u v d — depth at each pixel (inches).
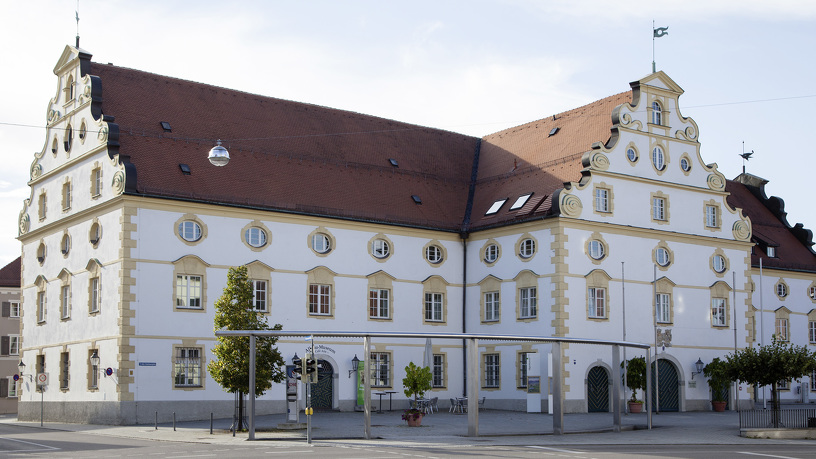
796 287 2910.9
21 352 2434.8
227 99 2351.1
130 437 1630.2
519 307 2298.2
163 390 2000.5
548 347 2194.9
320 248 2250.2
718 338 2469.2
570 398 2177.7
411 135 2645.2
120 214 1999.3
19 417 2416.3
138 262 1991.9
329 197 2290.8
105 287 2044.8
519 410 2269.9
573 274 2207.2
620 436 1627.7
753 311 2564.0
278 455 1222.3
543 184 2353.6
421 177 2534.5
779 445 1503.4
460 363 2433.6
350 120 2556.6
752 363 1804.9
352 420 1950.1
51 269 2306.8
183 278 2050.9
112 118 2081.7
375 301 2317.9
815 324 2942.9
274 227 2178.9
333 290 2247.8
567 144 2420.0
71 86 2274.9
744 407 2468.0
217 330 1697.8
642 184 2359.7
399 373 2335.1
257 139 2299.5
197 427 1825.8
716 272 2493.8
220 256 2095.2
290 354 2175.2
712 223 2514.8
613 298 2274.9
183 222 2058.3
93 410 2058.3
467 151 2731.3
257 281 2144.4
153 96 2224.4
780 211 3061.0
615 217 2297.0
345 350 2258.9
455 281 2445.9
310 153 2373.3
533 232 2269.9
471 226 2445.9
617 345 1738.4
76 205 2201.0
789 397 2810.0
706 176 2504.9
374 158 2493.8
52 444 1467.8
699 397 2407.7
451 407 2269.9
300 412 2170.3
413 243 2391.7
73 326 2177.7
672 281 2391.7
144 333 1987.0
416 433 1626.5
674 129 2444.6
